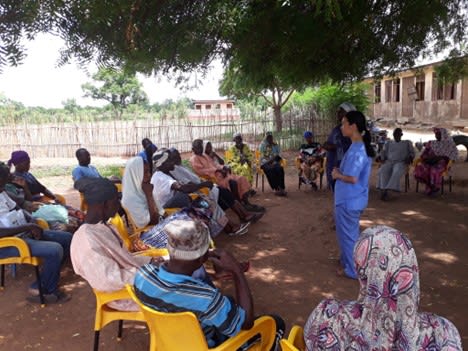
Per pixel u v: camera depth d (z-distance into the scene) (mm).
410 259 1603
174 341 2379
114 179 7020
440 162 8594
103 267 3008
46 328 3889
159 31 3945
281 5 4875
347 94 16297
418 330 1630
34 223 4742
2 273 4695
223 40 4777
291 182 10648
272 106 20016
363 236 1697
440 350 1627
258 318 2613
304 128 16859
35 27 2668
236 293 2531
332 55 7453
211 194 6184
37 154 16484
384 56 7949
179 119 17406
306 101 17938
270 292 4523
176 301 2285
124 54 3752
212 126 17750
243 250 5793
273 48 6320
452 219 6949
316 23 5160
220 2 4070
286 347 1992
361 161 4414
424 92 25375
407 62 8750
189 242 2266
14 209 4656
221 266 2582
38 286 4285
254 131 17922
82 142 16812
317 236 6312
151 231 4449
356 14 5328
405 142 8367
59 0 2707
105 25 3207
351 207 4566
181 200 5664
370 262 1647
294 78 8273
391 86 29219
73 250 3094
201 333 2281
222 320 2326
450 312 4012
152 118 17672
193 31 4156
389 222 6879
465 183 9695
